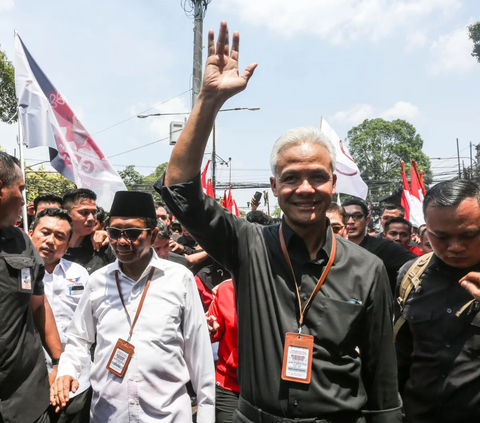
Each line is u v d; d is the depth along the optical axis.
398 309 2.54
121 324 2.70
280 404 1.84
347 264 1.96
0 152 2.52
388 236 5.52
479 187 2.20
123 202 2.73
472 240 2.14
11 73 17.94
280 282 1.96
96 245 4.31
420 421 2.30
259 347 1.94
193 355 2.80
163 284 2.77
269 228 2.15
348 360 1.87
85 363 2.88
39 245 3.34
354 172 7.37
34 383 2.62
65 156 5.99
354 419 1.88
